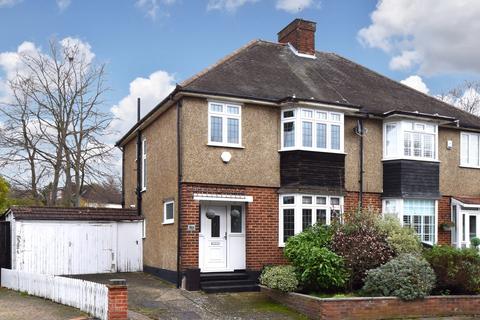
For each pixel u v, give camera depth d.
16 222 18.50
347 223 15.88
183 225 15.96
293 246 14.98
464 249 15.43
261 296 15.30
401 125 19.05
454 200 20.47
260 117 17.36
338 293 14.33
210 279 16.11
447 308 14.27
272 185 17.28
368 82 22.55
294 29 22.77
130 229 20.38
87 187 33.53
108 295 10.95
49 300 14.17
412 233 16.03
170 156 17.28
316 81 20.34
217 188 16.50
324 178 17.52
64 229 19.27
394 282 13.75
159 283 16.92
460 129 21.20
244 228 17.38
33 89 30.48
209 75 17.72
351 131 18.88
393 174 19.02
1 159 30.23
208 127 16.55
